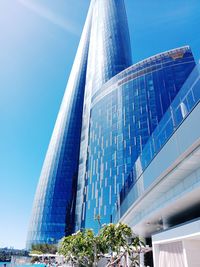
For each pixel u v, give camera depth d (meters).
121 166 107.06
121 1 194.75
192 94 15.23
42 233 124.06
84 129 150.00
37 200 137.88
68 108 165.75
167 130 18.23
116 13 182.88
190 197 15.84
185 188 15.62
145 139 105.31
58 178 138.25
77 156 146.25
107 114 130.38
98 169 118.81
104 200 107.00
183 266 15.76
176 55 121.12
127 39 177.00
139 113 114.06
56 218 127.06
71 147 148.50
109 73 150.75
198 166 14.27
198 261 15.34
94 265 27.73
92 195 115.19
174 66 118.12
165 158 15.95
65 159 144.12
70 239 34.34
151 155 20.39
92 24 193.12
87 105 157.38
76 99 167.50
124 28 179.25
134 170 24.70
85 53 189.50
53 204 130.88
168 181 16.69
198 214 20.14
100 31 177.38
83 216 117.75
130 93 123.56
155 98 113.56
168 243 18.47
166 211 19.91
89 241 29.41
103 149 121.31
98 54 166.50
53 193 134.00
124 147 110.44
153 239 20.72
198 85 14.72
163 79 116.75
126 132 113.62
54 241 121.25
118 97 128.75
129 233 26.06
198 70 14.96
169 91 111.88
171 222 24.30
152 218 22.78
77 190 132.25
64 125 158.50
